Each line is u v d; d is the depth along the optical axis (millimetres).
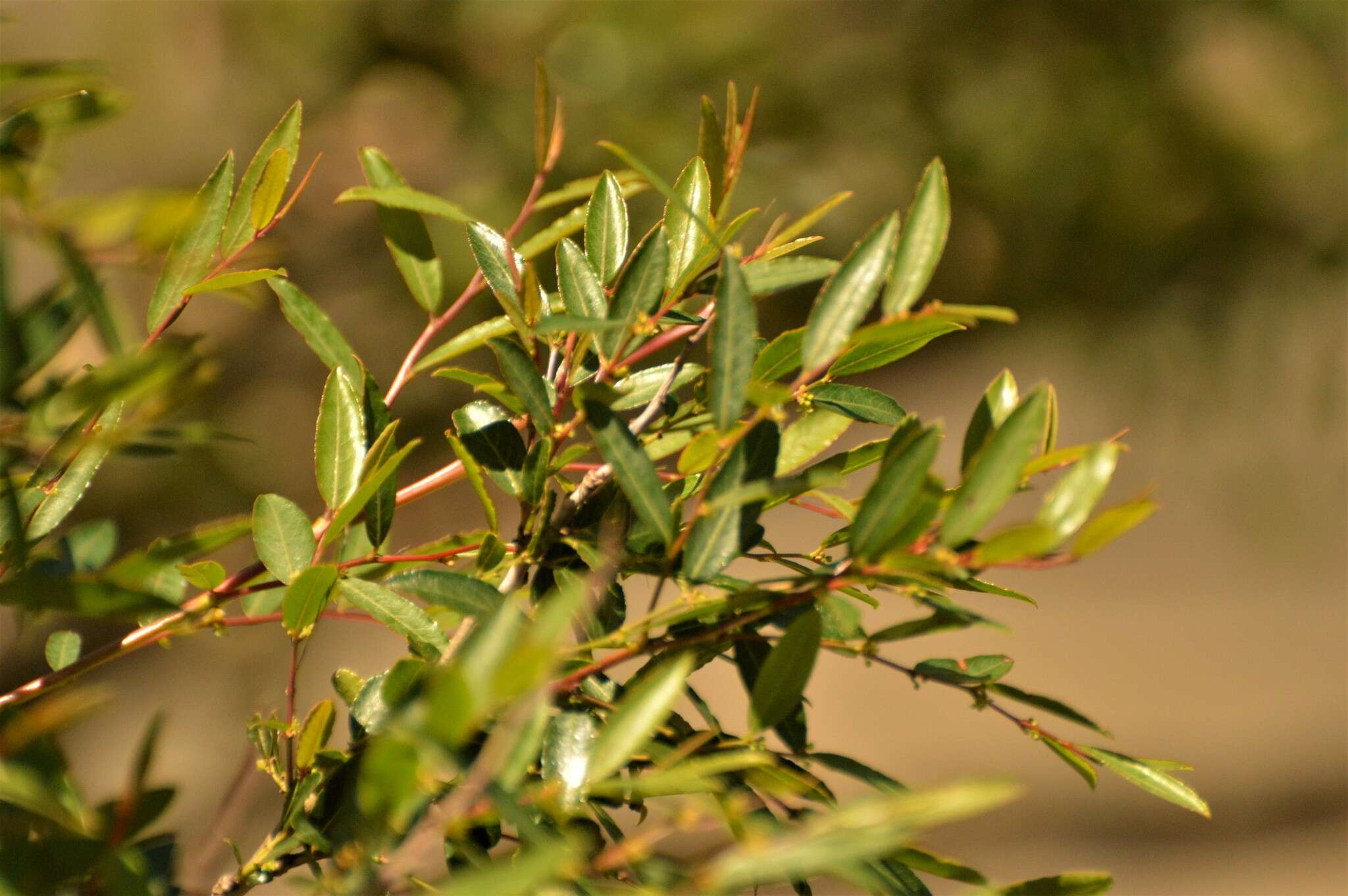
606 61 4293
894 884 1018
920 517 1001
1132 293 4832
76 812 997
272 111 4629
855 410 1081
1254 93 4816
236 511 4078
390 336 4645
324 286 4734
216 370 1016
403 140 4770
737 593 1018
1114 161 4719
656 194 4090
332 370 1093
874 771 1037
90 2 4414
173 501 3979
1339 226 4637
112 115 1054
